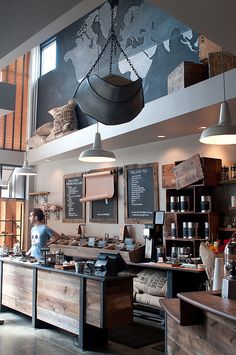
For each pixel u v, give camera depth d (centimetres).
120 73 753
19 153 963
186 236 577
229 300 225
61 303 496
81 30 877
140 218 704
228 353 211
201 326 242
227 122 368
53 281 514
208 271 454
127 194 733
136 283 611
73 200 864
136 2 730
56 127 832
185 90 500
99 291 441
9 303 615
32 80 1009
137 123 582
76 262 482
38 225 659
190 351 255
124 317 453
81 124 832
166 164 654
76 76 880
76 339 493
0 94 480
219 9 279
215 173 562
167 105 527
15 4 253
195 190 570
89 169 830
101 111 343
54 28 305
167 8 281
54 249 788
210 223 547
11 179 966
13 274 609
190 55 620
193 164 559
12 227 950
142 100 361
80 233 829
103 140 670
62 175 902
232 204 530
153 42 688
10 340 489
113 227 764
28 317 605
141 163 714
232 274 236
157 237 632
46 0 249
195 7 278
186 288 558
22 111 993
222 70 493
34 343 479
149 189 692
